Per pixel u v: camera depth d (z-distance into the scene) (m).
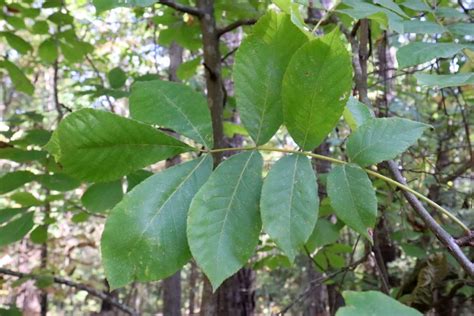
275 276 3.18
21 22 1.38
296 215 0.39
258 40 0.44
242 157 0.42
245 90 0.44
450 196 1.40
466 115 1.53
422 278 1.14
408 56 0.49
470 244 0.43
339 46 0.40
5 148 0.95
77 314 3.78
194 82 1.90
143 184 0.41
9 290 2.37
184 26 1.39
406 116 1.69
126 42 2.99
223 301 1.30
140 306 3.89
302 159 0.41
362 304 0.32
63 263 2.55
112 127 0.41
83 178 0.42
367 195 0.40
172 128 0.44
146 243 0.39
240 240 0.39
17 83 1.35
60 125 0.41
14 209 0.99
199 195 0.40
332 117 0.41
